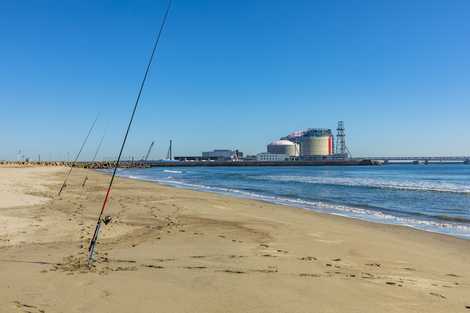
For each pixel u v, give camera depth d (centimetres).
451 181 4747
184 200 2266
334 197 2833
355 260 929
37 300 531
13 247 930
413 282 731
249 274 713
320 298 589
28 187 2795
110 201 2052
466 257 1048
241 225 1420
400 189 3472
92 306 516
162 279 657
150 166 15625
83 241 1025
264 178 5928
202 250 952
